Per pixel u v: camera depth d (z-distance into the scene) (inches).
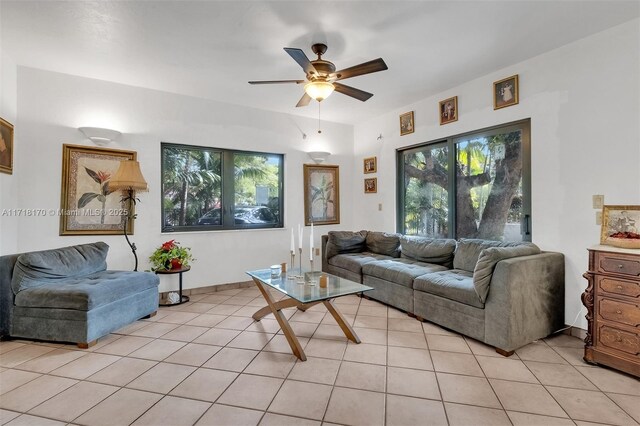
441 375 82.4
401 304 129.9
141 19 94.3
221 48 111.4
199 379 80.7
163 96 153.0
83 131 134.9
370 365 87.6
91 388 76.6
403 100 165.0
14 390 75.7
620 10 89.5
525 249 105.7
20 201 125.6
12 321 102.0
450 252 139.6
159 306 139.3
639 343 78.7
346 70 93.9
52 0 85.4
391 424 64.2
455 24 96.1
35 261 105.0
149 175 149.7
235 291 166.1
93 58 119.8
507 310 92.1
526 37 103.8
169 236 154.7
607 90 99.3
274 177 188.9
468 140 144.9
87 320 98.2
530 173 120.6
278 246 184.9
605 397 72.6
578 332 105.7
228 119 169.8
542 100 115.1
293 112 186.4
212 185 169.6
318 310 134.6
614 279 83.0
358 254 174.1
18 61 122.4
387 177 187.8
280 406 69.7
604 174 100.2
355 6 87.4
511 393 74.3
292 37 103.7
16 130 124.5
